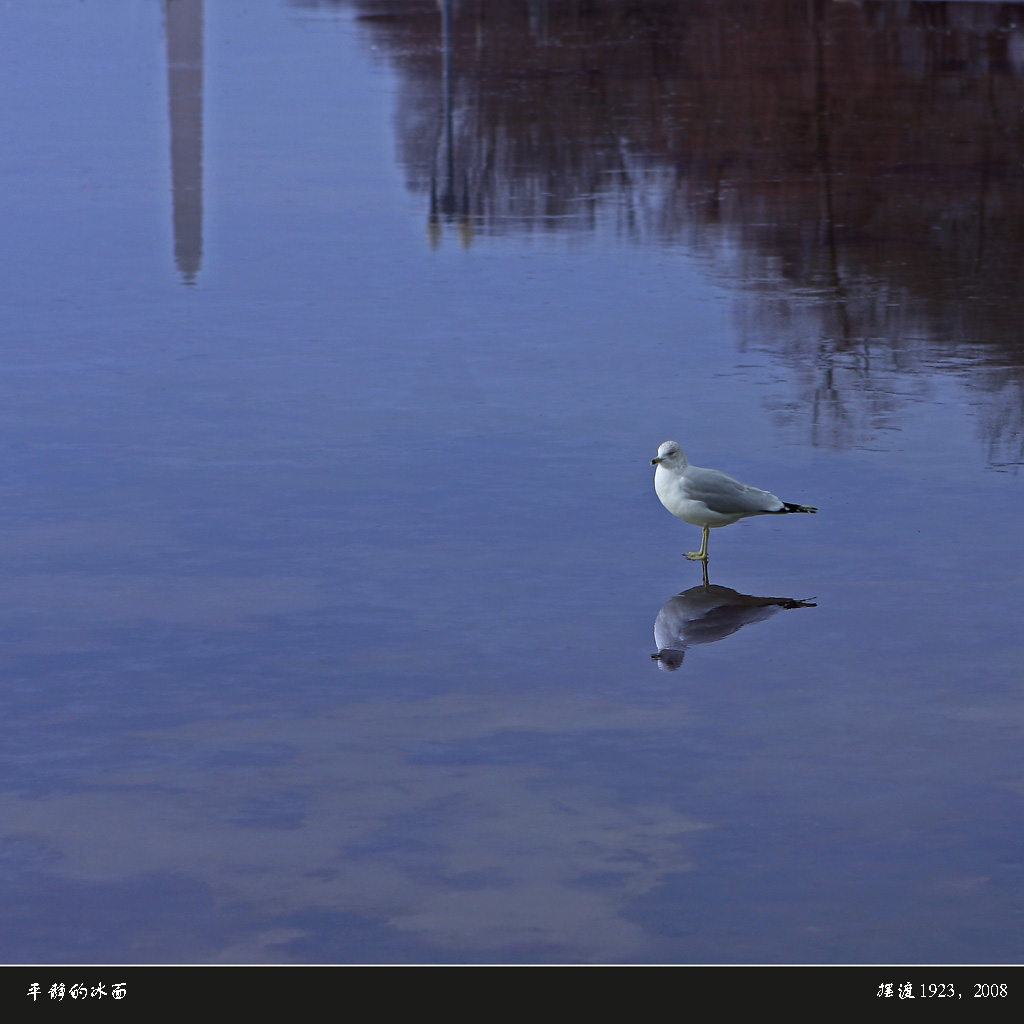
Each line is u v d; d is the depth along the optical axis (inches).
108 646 390.3
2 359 674.2
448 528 481.1
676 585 433.7
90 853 290.4
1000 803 307.7
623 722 346.0
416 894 276.1
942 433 572.4
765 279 825.5
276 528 479.5
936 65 1633.9
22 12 2242.9
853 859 286.7
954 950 259.0
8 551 458.3
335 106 1414.9
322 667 377.7
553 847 291.9
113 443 563.5
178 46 1872.5
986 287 804.0
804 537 469.7
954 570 441.4
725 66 1652.3
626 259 874.8
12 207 998.4
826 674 372.2
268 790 315.3
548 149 1209.4
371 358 681.6
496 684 367.6
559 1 2310.5
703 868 284.0
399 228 954.1
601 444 564.1
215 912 270.8
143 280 822.5
